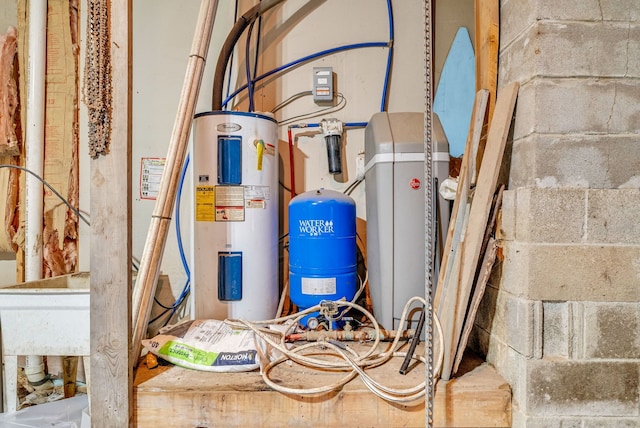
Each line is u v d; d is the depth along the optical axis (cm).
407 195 121
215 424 91
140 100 160
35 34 155
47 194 158
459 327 95
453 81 156
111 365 90
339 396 91
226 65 150
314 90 158
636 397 86
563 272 87
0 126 155
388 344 115
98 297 91
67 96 159
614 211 87
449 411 91
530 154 90
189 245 161
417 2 161
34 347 122
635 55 88
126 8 92
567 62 88
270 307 137
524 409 87
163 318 159
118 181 91
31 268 154
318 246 124
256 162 133
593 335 87
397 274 121
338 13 160
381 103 160
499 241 100
